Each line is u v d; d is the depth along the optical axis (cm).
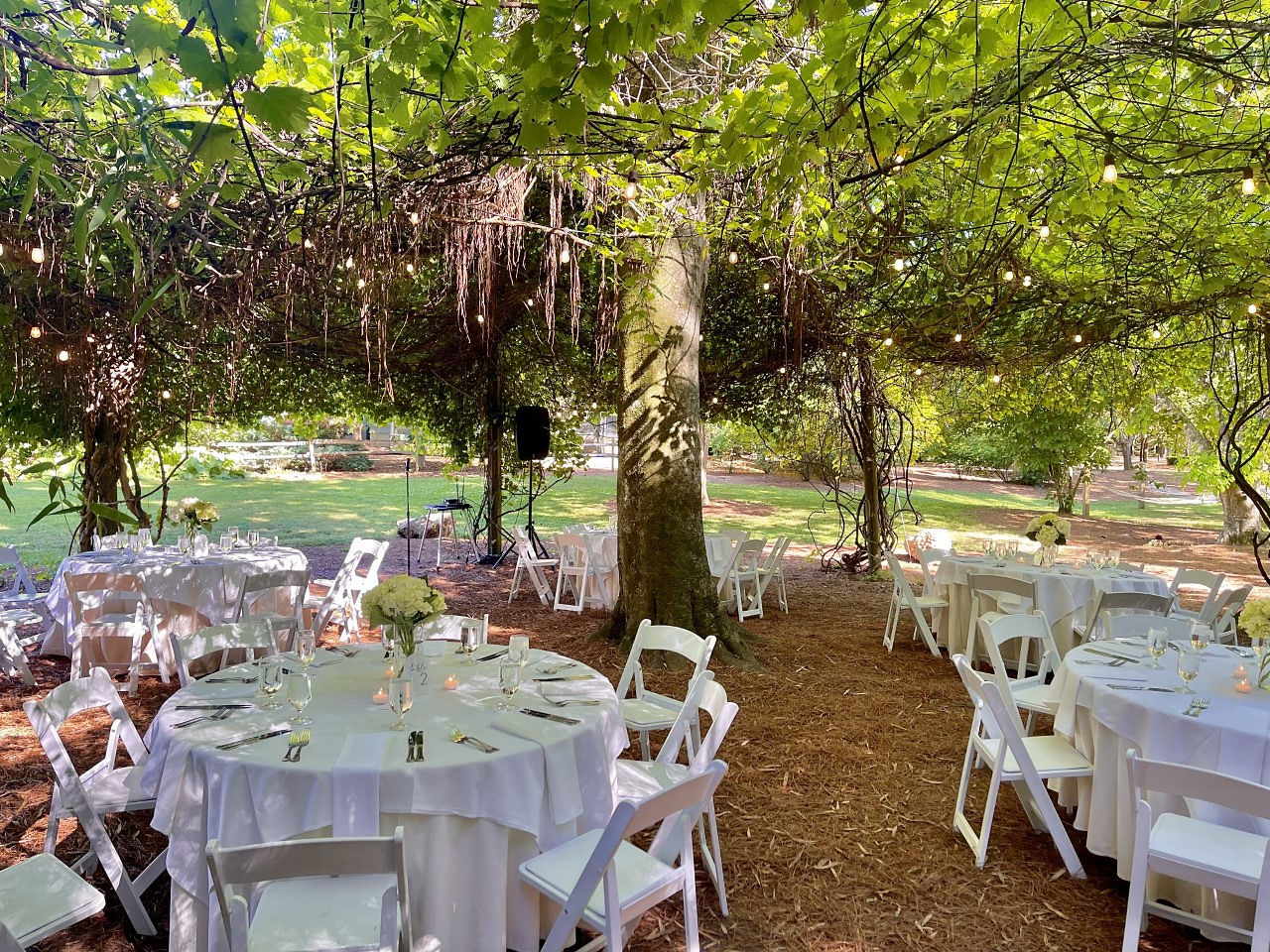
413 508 1827
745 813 419
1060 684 420
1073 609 682
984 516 1930
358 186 393
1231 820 318
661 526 684
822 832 400
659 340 669
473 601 932
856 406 1063
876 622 873
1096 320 720
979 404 1291
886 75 309
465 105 347
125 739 358
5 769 452
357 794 266
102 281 428
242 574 666
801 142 336
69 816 360
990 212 519
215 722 312
